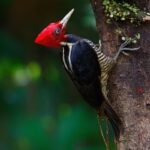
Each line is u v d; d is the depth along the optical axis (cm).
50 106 1769
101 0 934
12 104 1767
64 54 949
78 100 1769
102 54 930
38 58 1780
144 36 921
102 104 933
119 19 924
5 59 1741
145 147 918
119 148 932
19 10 1744
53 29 930
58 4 1723
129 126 926
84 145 1619
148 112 919
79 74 933
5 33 1738
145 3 920
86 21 1560
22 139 1680
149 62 920
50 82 1798
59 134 1650
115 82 934
